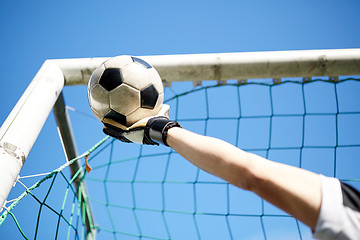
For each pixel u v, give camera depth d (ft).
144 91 4.59
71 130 7.98
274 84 8.01
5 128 5.24
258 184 2.13
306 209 1.94
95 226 8.98
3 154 4.75
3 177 4.45
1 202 4.27
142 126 3.36
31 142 5.44
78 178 8.11
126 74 4.59
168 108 4.95
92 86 4.71
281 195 2.02
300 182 2.02
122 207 8.89
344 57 7.36
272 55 7.43
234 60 7.40
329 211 1.88
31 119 5.62
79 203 8.05
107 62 4.79
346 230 1.85
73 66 7.34
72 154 8.02
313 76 7.57
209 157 2.42
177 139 2.84
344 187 2.00
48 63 7.24
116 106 4.52
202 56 7.45
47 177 6.13
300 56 7.39
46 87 6.50
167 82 7.68
